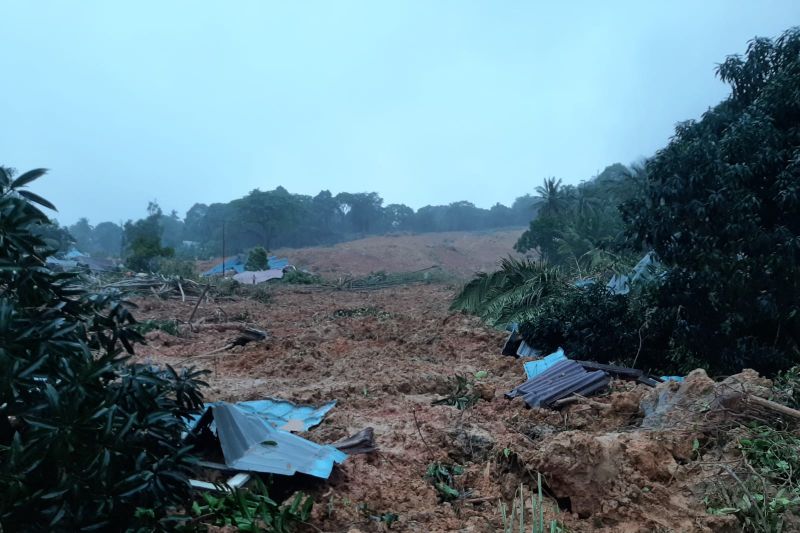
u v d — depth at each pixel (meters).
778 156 9.12
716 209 9.14
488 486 5.96
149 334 15.35
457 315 16.81
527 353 12.27
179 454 4.07
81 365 3.84
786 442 5.65
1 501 3.29
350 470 6.09
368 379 10.56
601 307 11.22
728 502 5.03
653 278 10.84
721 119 10.55
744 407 6.25
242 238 90.75
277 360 12.68
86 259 47.06
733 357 9.34
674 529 4.82
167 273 36.53
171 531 4.01
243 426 5.72
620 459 5.54
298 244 95.50
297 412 8.32
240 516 4.78
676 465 5.61
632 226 10.23
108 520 3.68
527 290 15.27
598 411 7.77
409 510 5.49
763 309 8.95
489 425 7.63
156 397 4.38
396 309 24.27
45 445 3.39
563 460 5.37
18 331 3.52
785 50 10.23
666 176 9.83
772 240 8.95
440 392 10.07
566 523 5.10
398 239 85.62
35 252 3.98
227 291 28.92
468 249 83.88
